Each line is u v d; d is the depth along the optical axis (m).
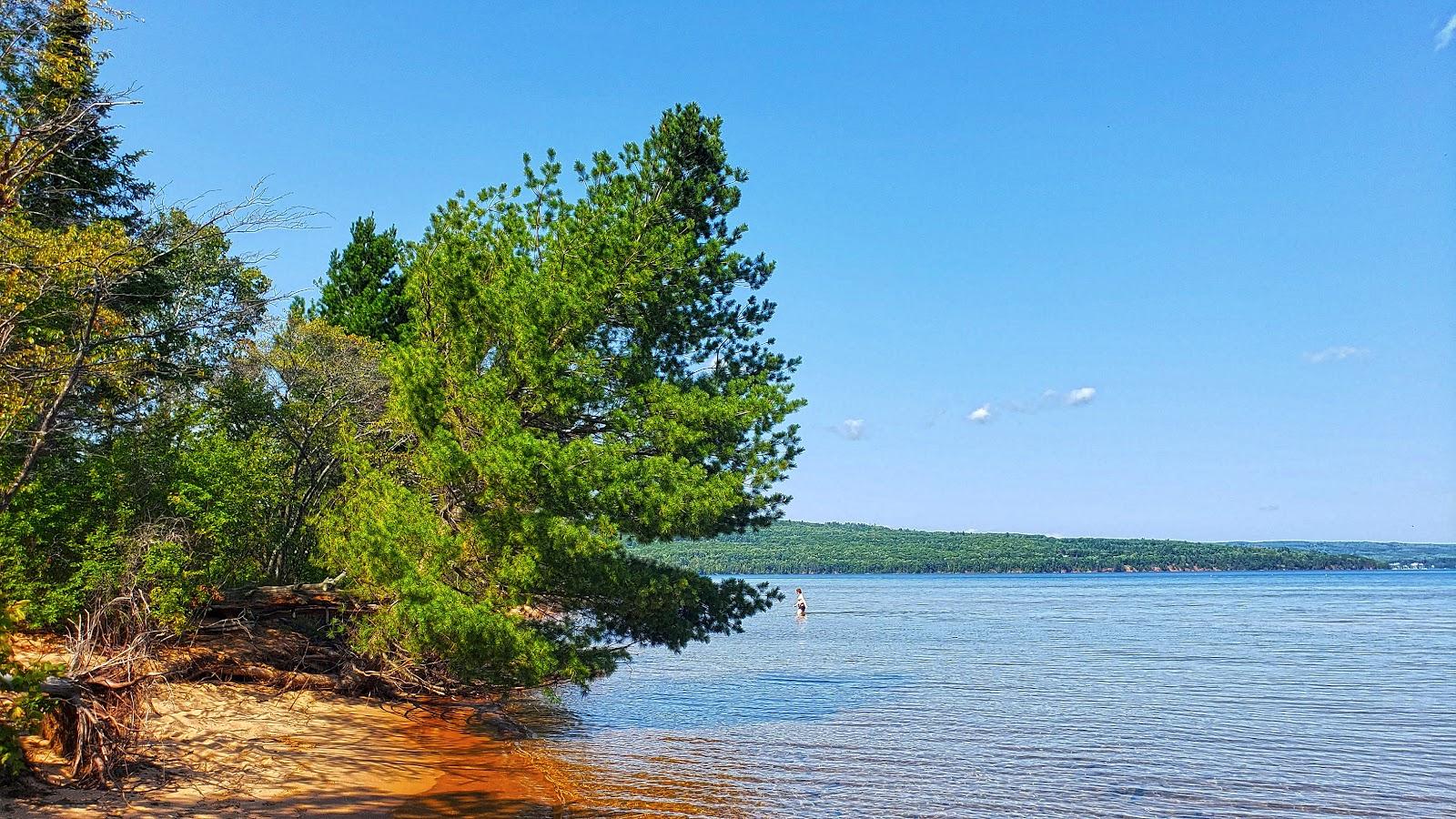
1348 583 173.62
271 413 23.38
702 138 18.95
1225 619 67.69
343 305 36.25
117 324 15.83
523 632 14.22
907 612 79.19
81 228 19.05
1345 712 24.34
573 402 15.43
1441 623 61.53
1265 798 14.88
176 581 15.02
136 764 11.16
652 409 16.20
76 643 12.09
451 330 15.77
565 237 16.50
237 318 15.83
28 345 14.78
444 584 14.41
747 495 16.72
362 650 16.53
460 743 16.14
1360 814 13.94
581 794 13.65
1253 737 20.47
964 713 23.80
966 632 56.03
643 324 17.12
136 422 17.44
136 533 15.16
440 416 15.50
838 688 29.09
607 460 14.60
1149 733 20.88
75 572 14.97
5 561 14.55
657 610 16.58
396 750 14.90
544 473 14.27
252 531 19.05
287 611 18.31
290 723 14.98
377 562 13.98
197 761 11.95
